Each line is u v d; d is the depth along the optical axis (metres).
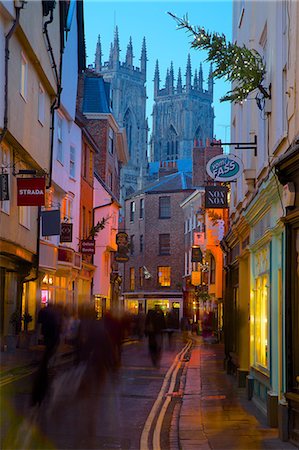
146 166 166.25
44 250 32.38
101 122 55.47
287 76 12.44
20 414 13.70
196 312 69.50
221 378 22.06
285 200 11.41
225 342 25.22
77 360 18.34
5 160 24.27
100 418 13.89
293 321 11.33
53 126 32.12
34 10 25.73
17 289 28.91
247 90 12.58
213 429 12.44
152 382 21.50
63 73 34.94
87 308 16.34
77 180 41.59
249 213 16.36
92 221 48.06
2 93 21.80
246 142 19.73
